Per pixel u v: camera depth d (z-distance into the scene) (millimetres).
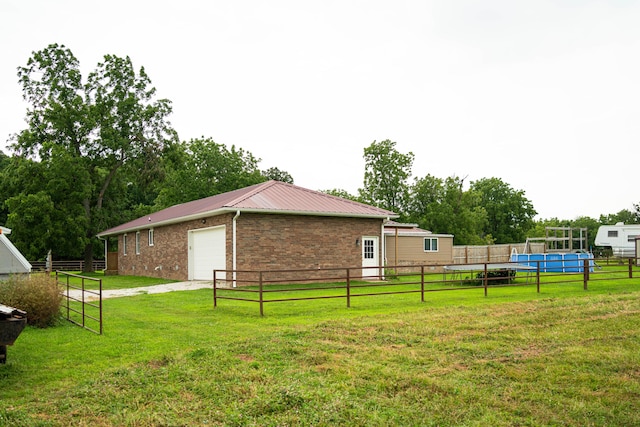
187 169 46219
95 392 6328
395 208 46781
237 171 48719
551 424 5602
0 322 6137
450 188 49562
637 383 6762
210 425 5508
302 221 21062
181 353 8094
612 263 32500
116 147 34875
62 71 35500
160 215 30234
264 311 12469
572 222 74062
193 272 22984
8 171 33625
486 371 7352
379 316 11367
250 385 6695
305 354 8156
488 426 5520
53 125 33938
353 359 7910
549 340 9023
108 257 34281
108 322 11039
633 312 11492
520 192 66188
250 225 19781
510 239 65062
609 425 5551
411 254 28469
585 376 7031
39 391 6395
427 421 5652
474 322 10562
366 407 6047
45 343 8898
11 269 13625
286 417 5719
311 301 14359
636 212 76812
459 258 31484
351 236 22469
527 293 15750
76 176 33281
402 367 7531
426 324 10359
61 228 31906
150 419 5582
